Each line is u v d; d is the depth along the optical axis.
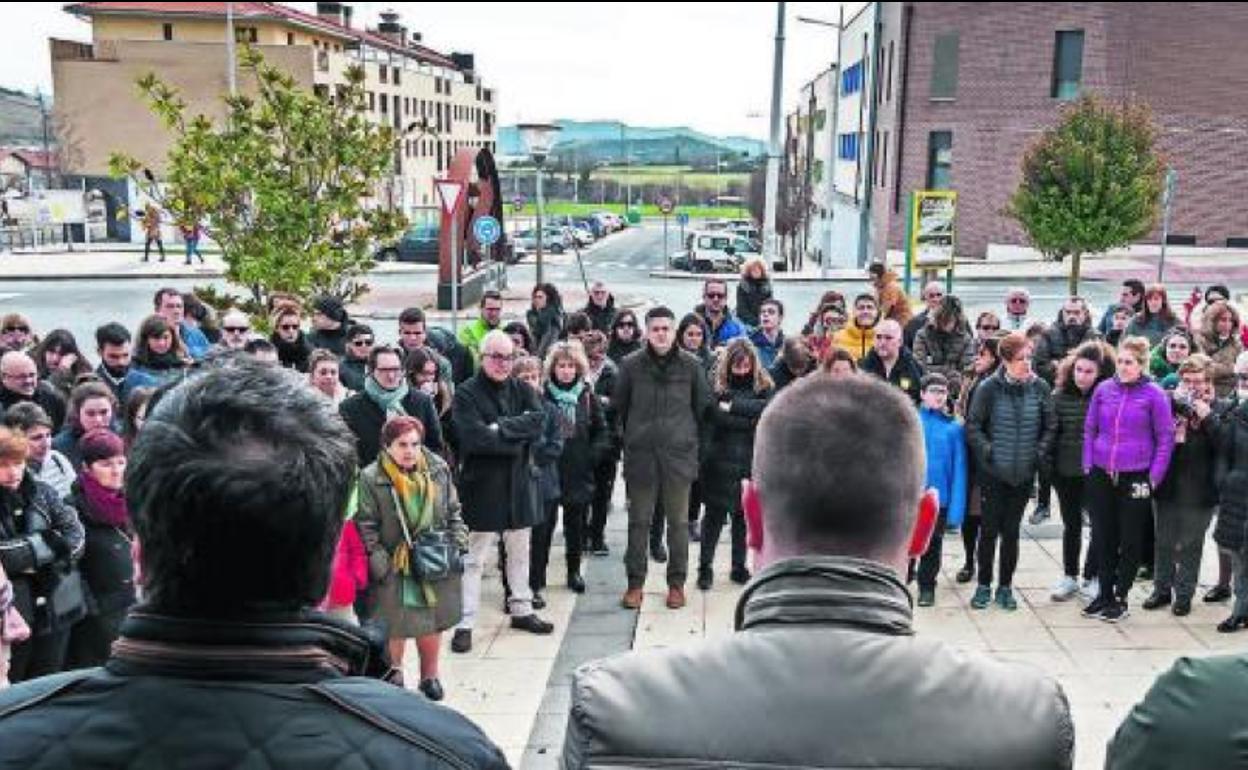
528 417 7.12
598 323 12.79
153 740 1.34
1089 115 20.52
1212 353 9.97
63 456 6.01
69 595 5.17
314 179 12.08
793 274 36.69
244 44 12.06
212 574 1.40
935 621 7.66
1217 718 1.78
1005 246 37.22
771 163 24.73
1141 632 7.42
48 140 57.94
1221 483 7.38
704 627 7.61
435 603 6.20
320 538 1.47
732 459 8.22
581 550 8.44
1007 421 7.65
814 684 1.49
